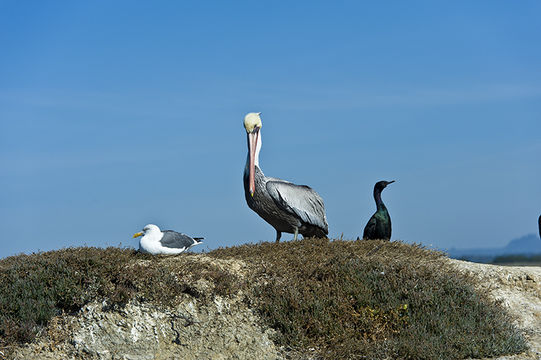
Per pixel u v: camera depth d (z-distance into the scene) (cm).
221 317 1030
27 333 990
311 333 1016
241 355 987
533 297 1216
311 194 1377
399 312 1052
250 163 1334
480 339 992
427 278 1127
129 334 1002
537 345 1017
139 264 1074
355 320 1038
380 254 1215
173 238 1127
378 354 957
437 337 990
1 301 1034
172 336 1009
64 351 989
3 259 1159
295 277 1109
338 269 1125
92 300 1034
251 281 1088
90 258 1073
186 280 1051
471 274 1230
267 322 1030
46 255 1145
